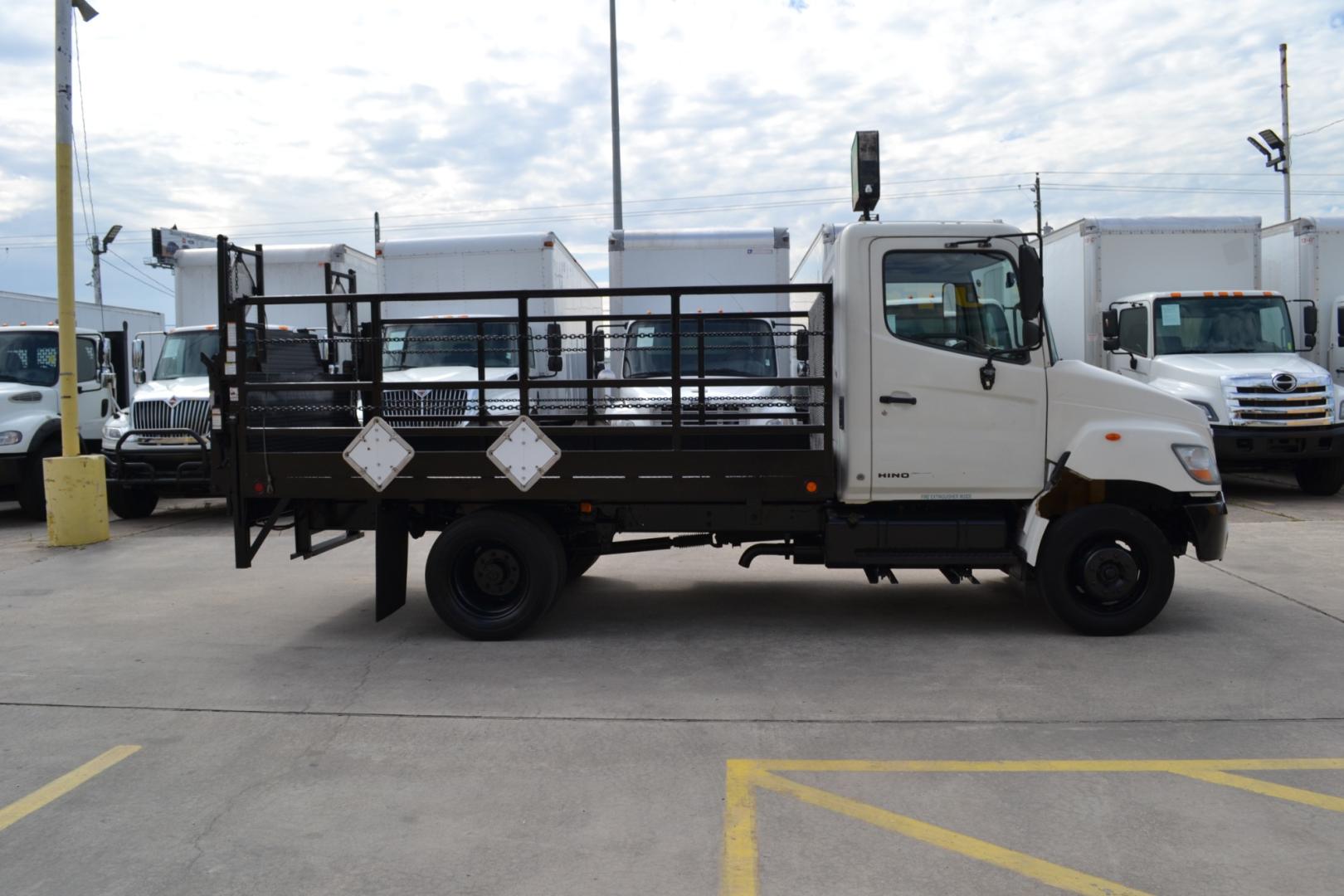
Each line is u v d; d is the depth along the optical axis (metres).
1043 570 6.43
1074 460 6.30
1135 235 13.88
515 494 6.50
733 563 9.28
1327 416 12.37
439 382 6.50
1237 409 12.31
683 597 7.90
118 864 3.61
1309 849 3.61
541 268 11.84
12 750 4.74
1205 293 13.35
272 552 10.21
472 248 11.96
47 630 7.04
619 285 10.84
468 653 6.35
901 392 6.30
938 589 8.09
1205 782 4.21
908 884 3.39
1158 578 6.37
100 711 5.29
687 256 10.84
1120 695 5.34
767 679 5.73
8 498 14.80
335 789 4.25
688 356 7.90
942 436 6.32
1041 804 4.01
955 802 4.04
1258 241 13.87
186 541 10.99
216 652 6.41
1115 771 4.33
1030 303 6.11
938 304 6.34
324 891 3.41
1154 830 3.77
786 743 4.72
